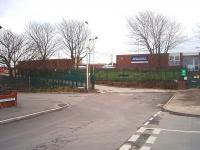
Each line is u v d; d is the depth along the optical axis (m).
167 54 69.00
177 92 43.00
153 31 68.94
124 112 23.95
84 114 22.53
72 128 16.00
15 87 52.88
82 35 76.62
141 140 12.88
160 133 14.59
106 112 23.89
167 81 54.38
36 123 17.92
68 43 76.00
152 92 44.34
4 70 59.50
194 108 24.69
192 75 52.22
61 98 36.81
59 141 12.66
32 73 55.53
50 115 21.92
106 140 12.85
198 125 17.27
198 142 12.55
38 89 51.28
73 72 52.88
